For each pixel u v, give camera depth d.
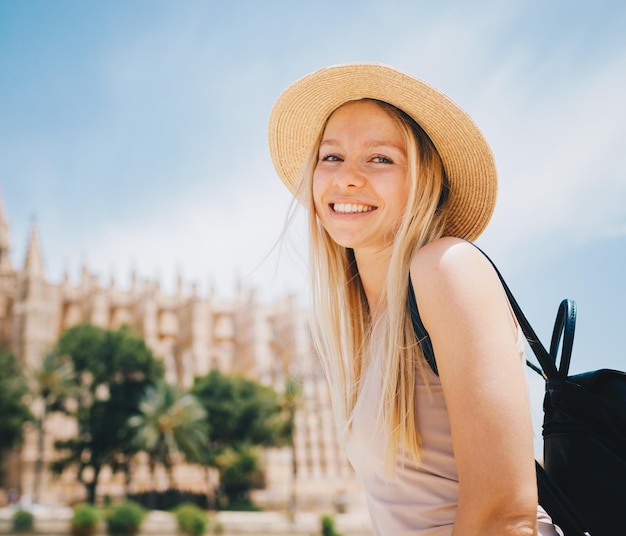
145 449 72.62
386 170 2.31
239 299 123.00
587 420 2.01
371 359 2.23
